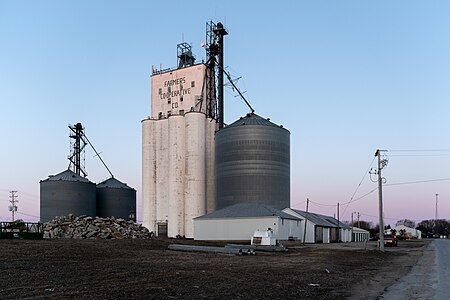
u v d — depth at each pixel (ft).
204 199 274.36
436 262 99.86
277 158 257.34
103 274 60.34
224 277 61.52
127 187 313.73
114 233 163.73
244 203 230.89
